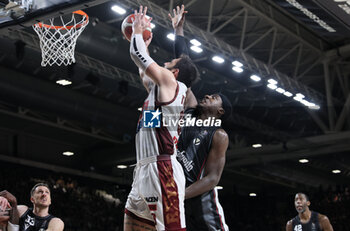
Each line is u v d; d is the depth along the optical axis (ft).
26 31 42.93
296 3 40.11
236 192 80.64
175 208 9.79
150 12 41.75
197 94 56.13
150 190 9.81
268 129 64.28
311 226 22.49
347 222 66.90
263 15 49.80
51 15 23.39
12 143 67.36
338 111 65.87
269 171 75.31
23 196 61.82
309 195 76.64
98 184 72.18
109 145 74.54
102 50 47.70
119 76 51.37
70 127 65.67
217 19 51.49
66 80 47.06
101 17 47.14
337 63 60.59
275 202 80.12
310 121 65.98
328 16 40.68
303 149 64.90
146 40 11.69
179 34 13.47
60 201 65.98
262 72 54.39
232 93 59.36
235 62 50.90
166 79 9.99
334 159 70.49
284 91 57.57
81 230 64.80
